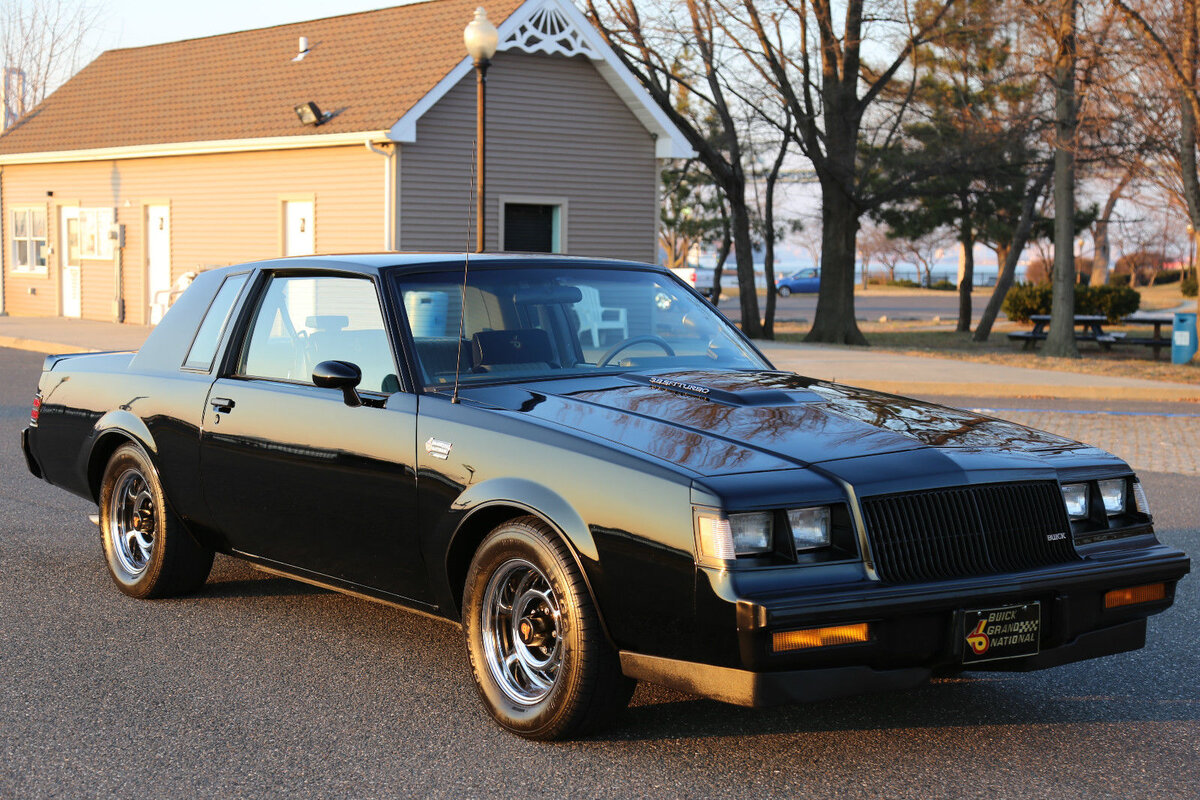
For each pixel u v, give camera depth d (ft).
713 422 13.75
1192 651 17.57
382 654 16.93
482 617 14.14
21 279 94.27
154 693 15.24
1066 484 13.69
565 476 13.12
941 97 87.40
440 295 16.12
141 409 19.10
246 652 16.93
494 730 14.06
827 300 93.15
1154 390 53.88
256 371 17.69
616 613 12.64
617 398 14.71
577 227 73.15
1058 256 78.48
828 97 90.43
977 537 12.78
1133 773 12.98
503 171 69.87
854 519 12.26
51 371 21.50
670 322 17.48
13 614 18.65
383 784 12.50
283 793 12.28
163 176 80.79
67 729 14.01
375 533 15.35
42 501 27.32
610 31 86.94
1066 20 71.97
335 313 16.69
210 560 19.42
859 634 11.97
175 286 75.66
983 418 15.44
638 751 13.42
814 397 15.08
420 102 64.95
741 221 96.84
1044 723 14.53
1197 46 67.77
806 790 12.42
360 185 68.03
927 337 106.93
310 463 16.10
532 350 16.02
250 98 78.13
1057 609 12.93
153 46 97.30
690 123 94.73
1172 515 26.96
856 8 86.74
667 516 12.22
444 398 14.96
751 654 11.66
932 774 12.89
